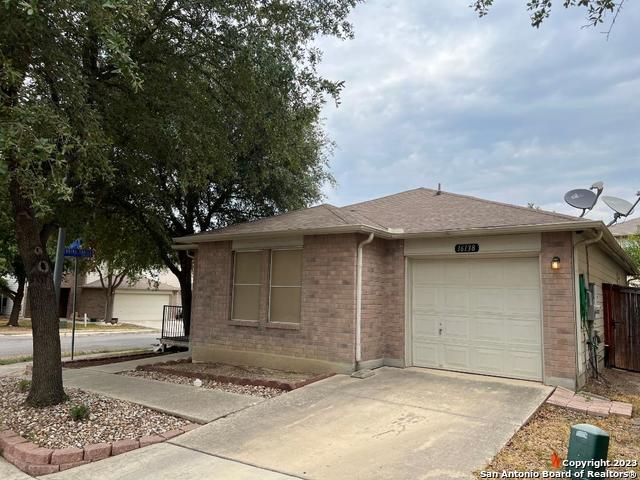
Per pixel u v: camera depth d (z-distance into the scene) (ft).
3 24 19.13
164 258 50.49
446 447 18.15
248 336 35.50
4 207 26.48
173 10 29.71
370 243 32.40
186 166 34.04
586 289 30.73
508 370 29.25
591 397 25.67
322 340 31.68
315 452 17.99
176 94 30.91
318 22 32.63
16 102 19.53
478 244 30.42
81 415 21.74
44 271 24.70
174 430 20.74
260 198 51.85
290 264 34.53
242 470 16.51
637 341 38.68
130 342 71.00
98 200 36.65
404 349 32.60
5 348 60.03
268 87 32.24
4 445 18.74
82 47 25.91
